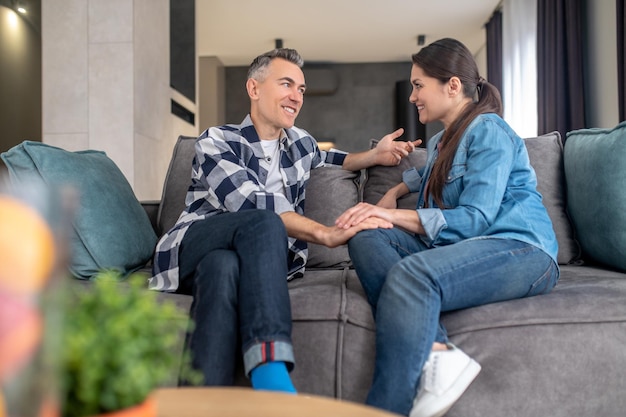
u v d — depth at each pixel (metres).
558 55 4.39
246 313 1.22
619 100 3.50
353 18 6.98
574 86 4.19
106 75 3.77
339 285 1.54
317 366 1.33
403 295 1.29
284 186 1.87
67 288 0.45
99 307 0.51
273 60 1.86
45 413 0.41
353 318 1.35
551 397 1.30
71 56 3.79
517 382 1.30
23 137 5.81
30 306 0.39
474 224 1.48
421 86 1.73
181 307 1.40
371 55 8.63
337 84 8.97
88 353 0.48
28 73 5.87
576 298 1.36
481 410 1.29
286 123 1.86
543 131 4.79
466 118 1.63
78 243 1.60
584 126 4.20
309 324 1.35
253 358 1.15
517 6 5.79
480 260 1.35
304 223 1.57
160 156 4.37
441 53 1.70
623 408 1.31
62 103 3.79
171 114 4.68
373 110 9.03
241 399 0.74
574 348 1.30
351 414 0.68
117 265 1.63
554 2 4.46
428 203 1.72
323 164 2.09
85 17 3.78
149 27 4.12
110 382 0.49
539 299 1.37
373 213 1.52
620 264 1.69
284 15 6.81
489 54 7.05
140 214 1.89
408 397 1.23
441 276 1.30
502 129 1.58
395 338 1.26
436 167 1.64
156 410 0.69
